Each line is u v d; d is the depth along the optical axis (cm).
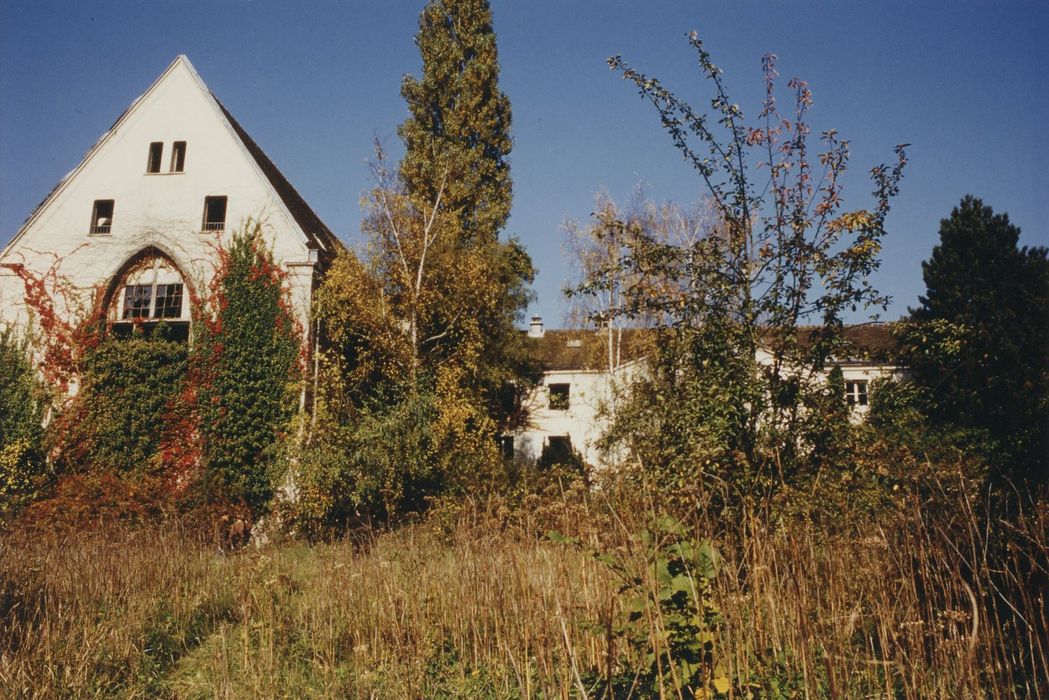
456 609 700
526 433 3466
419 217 2566
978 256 2359
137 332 2238
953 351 788
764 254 803
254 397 2170
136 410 2145
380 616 706
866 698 459
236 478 2091
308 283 2252
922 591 502
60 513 1764
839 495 649
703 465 663
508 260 3009
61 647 660
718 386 741
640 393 901
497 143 3012
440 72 2942
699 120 841
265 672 631
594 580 574
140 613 792
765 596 464
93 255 2317
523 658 575
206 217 2323
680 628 418
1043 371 1705
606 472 693
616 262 896
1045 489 546
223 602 870
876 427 763
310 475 1827
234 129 2377
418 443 1973
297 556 1210
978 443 1410
